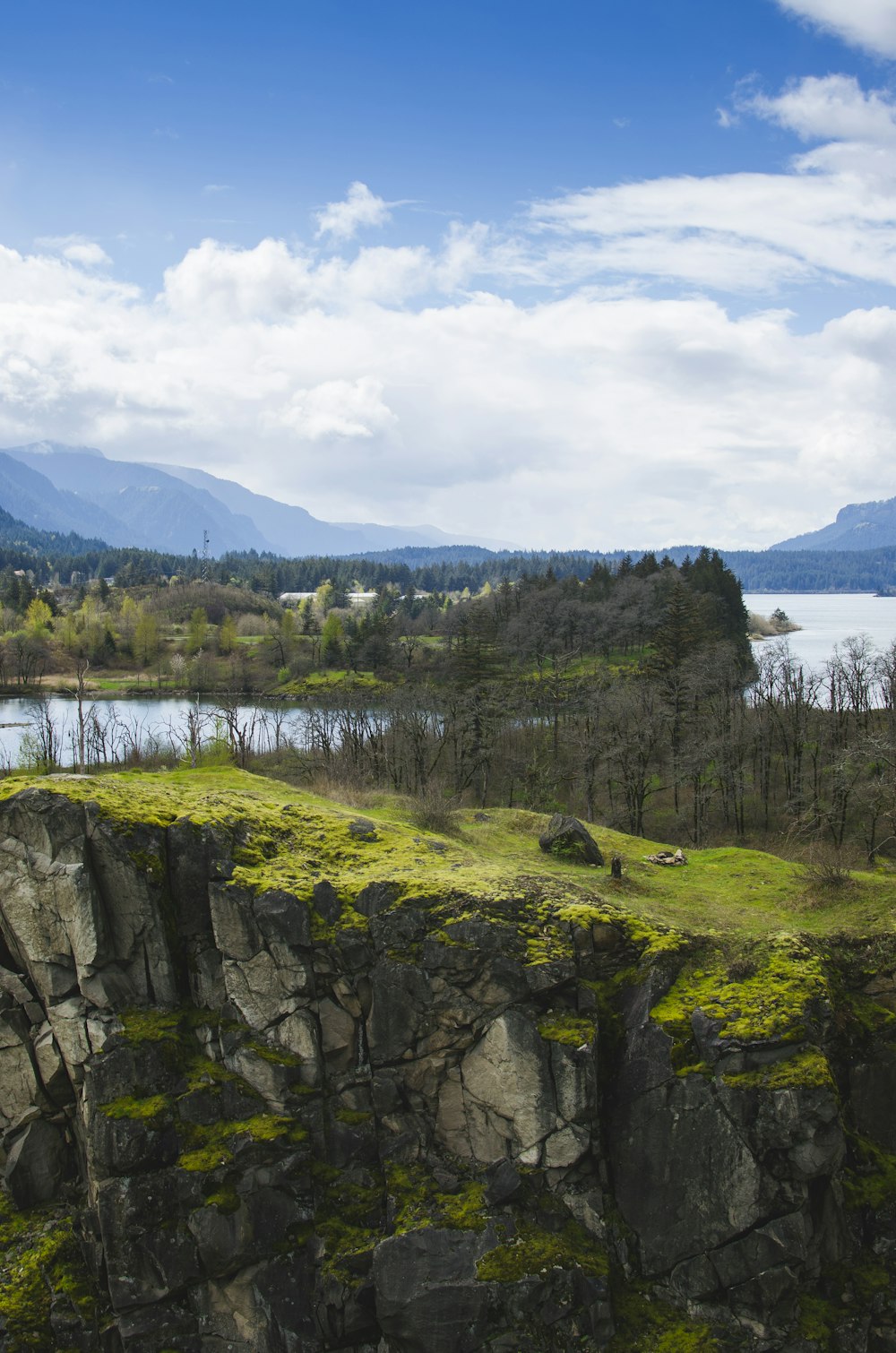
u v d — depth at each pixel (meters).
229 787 32.56
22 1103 22.45
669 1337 19.80
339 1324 20.42
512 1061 21.58
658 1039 21.48
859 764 58.00
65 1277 20.91
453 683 102.94
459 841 34.09
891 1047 22.09
